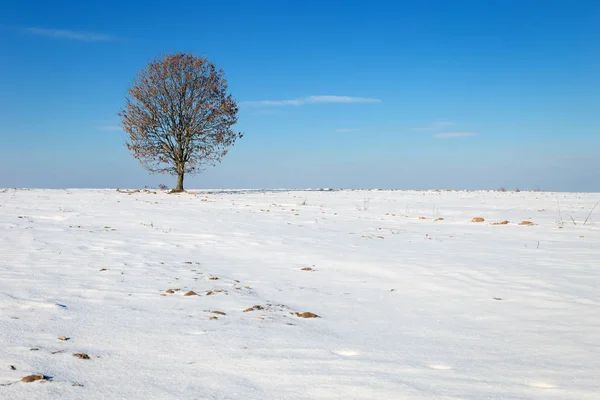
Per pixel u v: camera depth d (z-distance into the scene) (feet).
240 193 113.70
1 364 11.67
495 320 17.15
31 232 41.29
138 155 111.55
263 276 25.41
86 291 20.53
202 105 112.98
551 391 10.40
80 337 14.17
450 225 52.95
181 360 12.41
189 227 48.16
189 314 17.42
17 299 18.53
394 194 109.91
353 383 10.87
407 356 13.01
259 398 9.98
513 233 45.27
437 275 25.23
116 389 10.34
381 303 19.88
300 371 11.68
